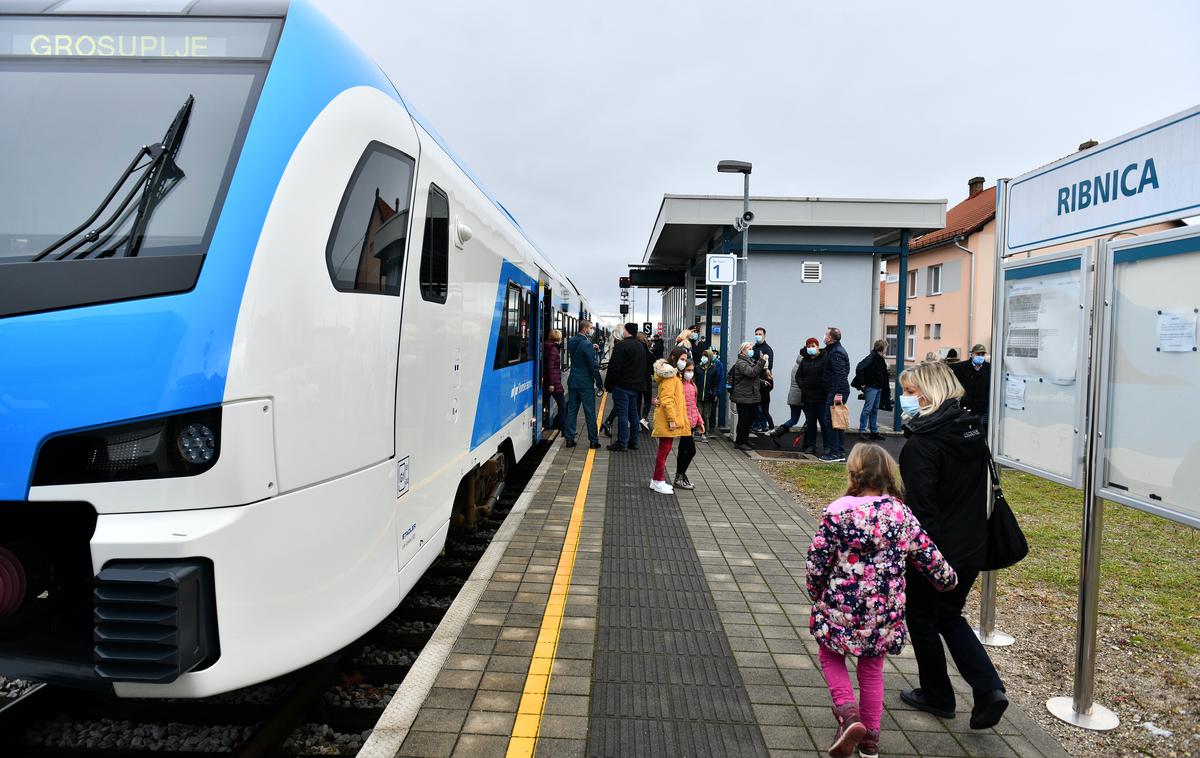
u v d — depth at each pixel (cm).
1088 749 335
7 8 304
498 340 646
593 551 602
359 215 323
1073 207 365
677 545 622
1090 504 351
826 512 318
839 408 1054
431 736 319
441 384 440
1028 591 554
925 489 339
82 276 255
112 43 299
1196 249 292
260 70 294
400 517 365
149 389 248
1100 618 500
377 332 338
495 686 366
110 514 249
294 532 278
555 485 870
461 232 488
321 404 292
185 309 253
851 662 400
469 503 571
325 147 300
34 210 269
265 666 267
